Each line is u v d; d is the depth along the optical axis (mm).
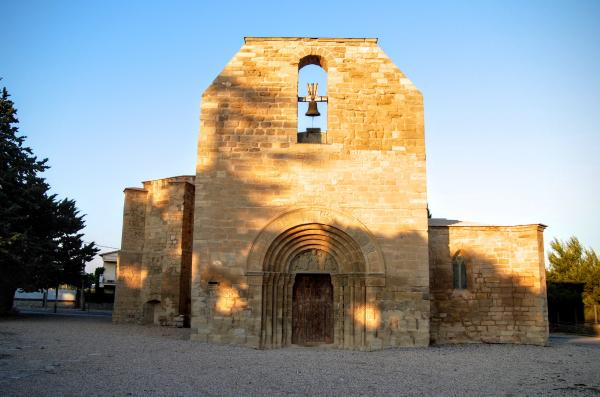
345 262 21500
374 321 20484
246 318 20500
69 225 32719
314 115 23375
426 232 21250
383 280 20797
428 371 15586
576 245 51375
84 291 53531
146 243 32125
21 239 26438
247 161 21750
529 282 23938
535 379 14867
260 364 16031
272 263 21203
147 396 11367
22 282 29109
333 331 21469
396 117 22172
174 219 30719
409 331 20625
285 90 22312
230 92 22281
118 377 13203
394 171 21703
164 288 30078
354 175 21641
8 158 28750
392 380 14070
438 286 24062
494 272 24250
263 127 22000
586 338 31922
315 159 21766
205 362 15984
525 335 23594
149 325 29984
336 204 21422
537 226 24094
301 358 17609
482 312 23906
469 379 14508
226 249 21062
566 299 41250
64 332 22766
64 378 12797
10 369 13586
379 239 21172
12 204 27516
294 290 21922
